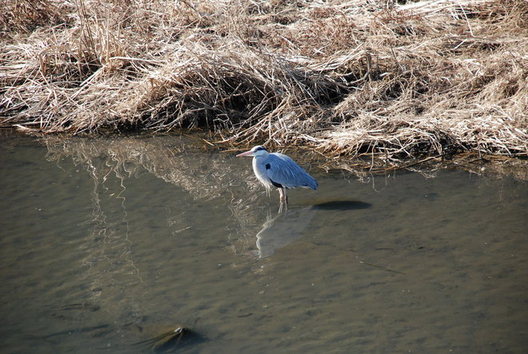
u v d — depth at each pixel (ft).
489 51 92.79
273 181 63.62
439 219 59.52
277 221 60.90
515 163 71.46
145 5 105.29
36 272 52.29
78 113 85.92
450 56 91.91
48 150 78.74
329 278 50.88
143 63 90.27
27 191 67.41
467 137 75.41
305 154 76.43
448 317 45.29
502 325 44.16
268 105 86.43
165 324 45.55
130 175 71.82
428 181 68.08
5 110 89.76
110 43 91.61
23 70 92.02
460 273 50.55
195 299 48.57
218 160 75.97
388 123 78.02
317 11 104.63
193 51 87.04
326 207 63.36
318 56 92.73
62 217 61.67
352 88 87.86
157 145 80.33
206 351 42.52
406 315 45.73
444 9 103.40
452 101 82.02
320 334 44.06
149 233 58.75
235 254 55.06
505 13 103.45
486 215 59.93
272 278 51.24
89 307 47.62
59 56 93.50
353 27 98.12
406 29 98.94
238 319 45.98
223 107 86.02
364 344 42.80
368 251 54.60
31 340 43.83
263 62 86.69
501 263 51.67
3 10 107.34
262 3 111.04
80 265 53.36
